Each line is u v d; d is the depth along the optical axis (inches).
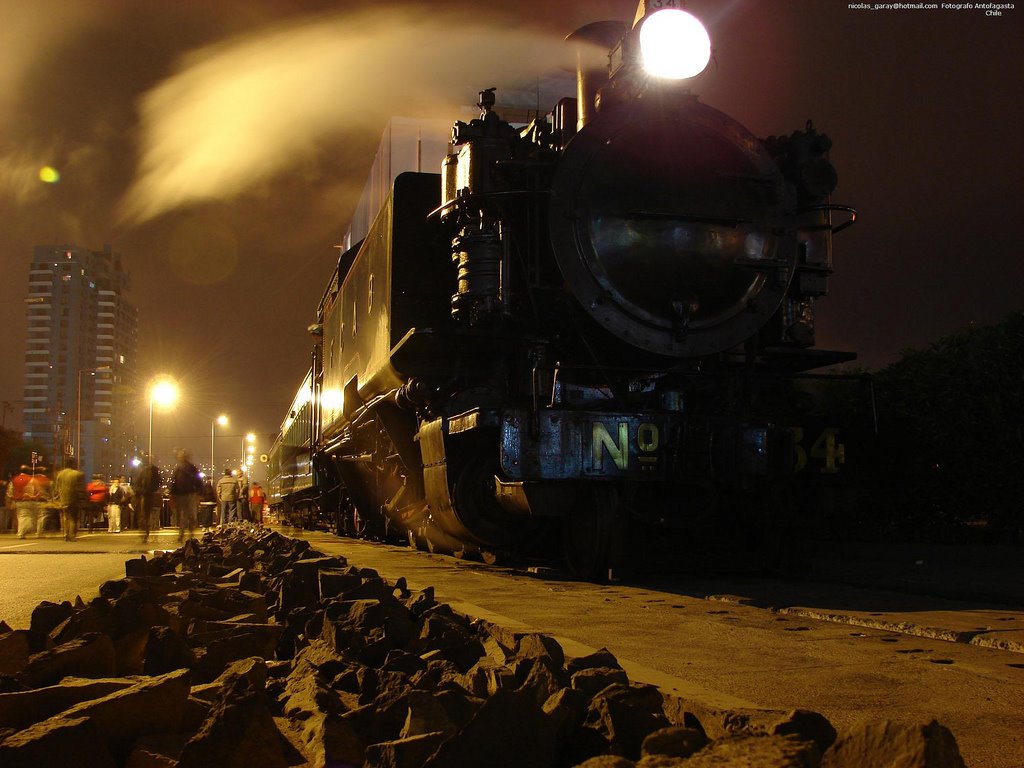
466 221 308.0
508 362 322.3
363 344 454.0
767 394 331.6
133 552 471.8
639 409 303.0
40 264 6756.9
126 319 7500.0
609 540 275.9
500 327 300.5
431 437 327.3
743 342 321.7
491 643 132.0
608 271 298.5
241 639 128.0
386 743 72.9
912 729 58.5
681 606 211.2
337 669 113.0
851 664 138.2
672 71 303.6
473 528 313.1
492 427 273.6
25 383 6619.1
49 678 105.4
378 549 449.1
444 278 370.9
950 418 441.7
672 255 303.4
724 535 320.8
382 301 389.7
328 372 655.8
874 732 61.0
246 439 2770.7
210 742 68.9
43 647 120.2
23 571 336.2
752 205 316.5
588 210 298.0
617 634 167.5
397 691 96.8
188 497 566.6
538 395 279.9
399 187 372.5
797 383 354.9
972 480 439.5
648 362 314.3
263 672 106.6
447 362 341.1
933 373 459.2
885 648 153.6
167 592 192.5
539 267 298.7
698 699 92.7
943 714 106.7
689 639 161.9
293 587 183.5
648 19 302.7
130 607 136.6
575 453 272.7
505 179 299.9
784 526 304.0
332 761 76.0
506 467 264.8
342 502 685.9
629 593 239.8
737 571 319.3
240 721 70.0
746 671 132.3
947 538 491.8
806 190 322.3
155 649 117.3
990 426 436.5
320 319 756.6
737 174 313.7
